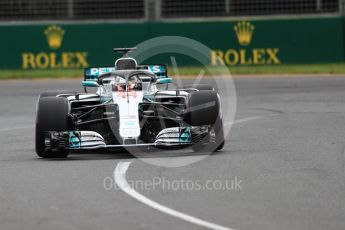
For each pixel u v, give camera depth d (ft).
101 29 323.37
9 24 329.93
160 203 93.20
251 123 177.06
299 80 275.80
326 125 169.07
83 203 93.61
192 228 80.84
